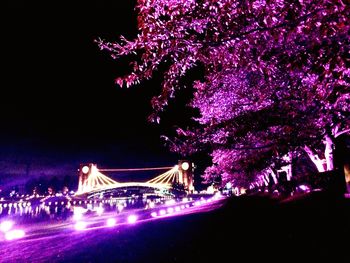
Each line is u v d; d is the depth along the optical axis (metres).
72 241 17.56
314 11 5.19
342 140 15.45
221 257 9.05
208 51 6.36
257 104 16.75
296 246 8.53
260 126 15.69
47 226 42.34
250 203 29.66
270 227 12.23
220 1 5.99
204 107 20.83
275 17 5.77
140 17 6.32
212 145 19.50
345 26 5.01
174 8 6.18
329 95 7.46
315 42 5.44
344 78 7.26
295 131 14.45
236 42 6.31
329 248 7.66
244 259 8.49
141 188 162.50
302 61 5.72
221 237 12.44
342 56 5.33
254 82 16.30
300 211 13.68
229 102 19.42
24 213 88.12
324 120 14.28
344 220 9.49
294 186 23.77
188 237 13.88
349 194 12.52
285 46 6.16
